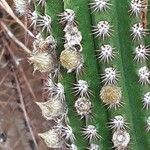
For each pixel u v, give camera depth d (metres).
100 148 0.27
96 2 0.25
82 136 0.27
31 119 0.39
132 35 0.25
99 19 0.25
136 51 0.26
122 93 0.26
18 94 0.39
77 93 0.26
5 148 0.40
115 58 0.25
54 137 0.28
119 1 0.25
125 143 0.26
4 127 0.40
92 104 0.26
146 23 0.26
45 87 0.33
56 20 0.26
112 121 0.26
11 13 0.35
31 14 0.28
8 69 0.39
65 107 0.27
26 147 0.40
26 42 0.37
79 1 0.25
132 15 0.25
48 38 0.26
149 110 0.26
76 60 0.25
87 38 0.25
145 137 0.27
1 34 0.38
